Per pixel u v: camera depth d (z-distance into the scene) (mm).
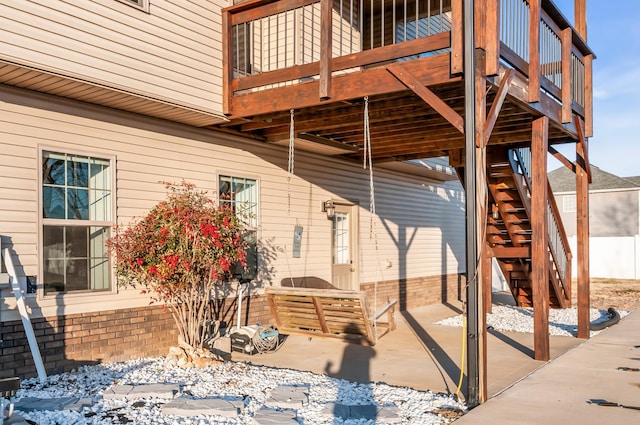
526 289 12047
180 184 6945
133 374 5781
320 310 7801
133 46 6035
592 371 6418
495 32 5277
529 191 10055
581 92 8789
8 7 4969
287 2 6684
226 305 7840
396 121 7812
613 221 28312
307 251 9469
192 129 7500
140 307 6691
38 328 5695
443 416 4688
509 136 8773
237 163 8164
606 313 11680
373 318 7582
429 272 13531
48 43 5258
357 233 10828
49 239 5867
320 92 6223
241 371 6113
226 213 6586
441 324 10102
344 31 9719
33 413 4445
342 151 9500
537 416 4699
